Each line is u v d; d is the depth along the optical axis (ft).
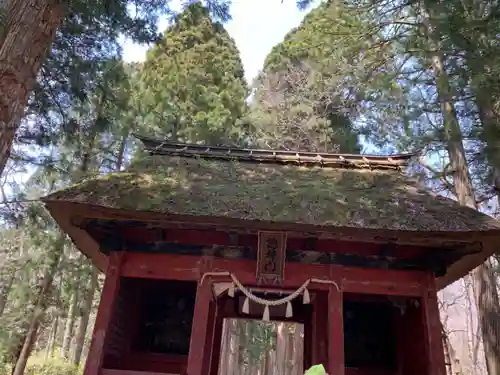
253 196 24.53
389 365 31.63
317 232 22.38
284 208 23.20
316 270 24.79
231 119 65.82
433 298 24.49
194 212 22.24
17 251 63.26
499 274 42.27
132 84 64.80
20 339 47.03
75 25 34.17
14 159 38.06
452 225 22.06
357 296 31.50
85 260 52.85
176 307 33.01
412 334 27.55
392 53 43.70
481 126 35.24
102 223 24.06
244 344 65.10
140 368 29.76
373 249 25.18
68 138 39.83
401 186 27.73
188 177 27.27
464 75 31.14
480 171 40.14
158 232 24.91
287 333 66.49
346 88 51.42
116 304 26.30
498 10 28.76
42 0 21.61
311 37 65.41
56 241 47.14
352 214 22.90
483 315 34.09
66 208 22.44
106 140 57.82
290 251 25.02
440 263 24.63
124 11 33.09
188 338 31.78
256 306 32.60
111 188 24.03
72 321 83.82
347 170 31.50
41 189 48.06
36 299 48.52
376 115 51.57
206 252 25.30
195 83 67.36
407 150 45.32
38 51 21.15
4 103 19.19
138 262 25.27
